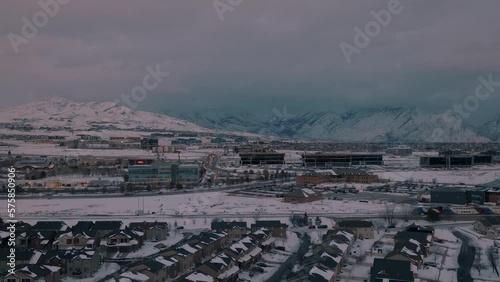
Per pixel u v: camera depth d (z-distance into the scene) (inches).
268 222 6461.6
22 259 4862.2
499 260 5457.7
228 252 5103.3
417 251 5452.8
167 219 7618.1
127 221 7421.3
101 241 5831.7
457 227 7322.8
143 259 5378.9
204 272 4594.0
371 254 5649.6
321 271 4544.8
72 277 4800.7
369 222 6614.2
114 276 4446.4
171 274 4773.6
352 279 4741.6
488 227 6850.4
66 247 5807.1
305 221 7372.1
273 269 5113.2
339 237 5816.9
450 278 4822.8
